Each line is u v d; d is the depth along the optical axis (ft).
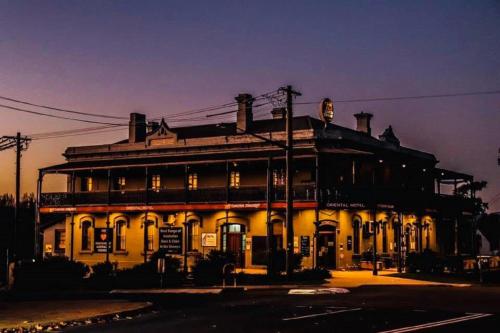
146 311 63.87
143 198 153.17
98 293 95.81
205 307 65.67
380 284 100.42
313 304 66.44
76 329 50.37
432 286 97.04
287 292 86.58
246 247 140.46
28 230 209.15
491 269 138.51
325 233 133.59
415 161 162.81
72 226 158.40
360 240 137.90
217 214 145.28
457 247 165.99
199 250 146.51
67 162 169.58
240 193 140.97
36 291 103.86
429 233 165.78
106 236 152.05
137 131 168.04
